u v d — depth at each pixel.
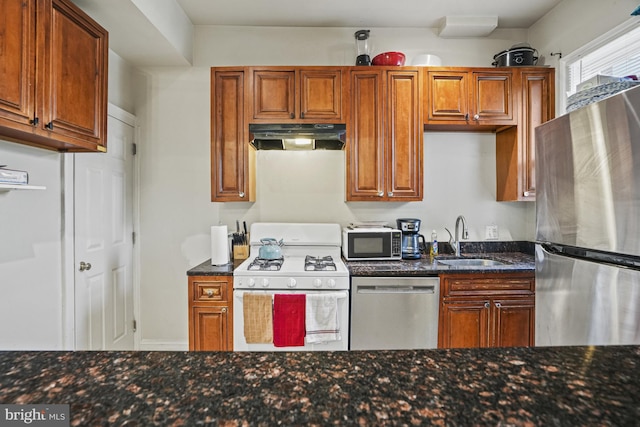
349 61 2.72
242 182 2.39
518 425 0.46
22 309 1.62
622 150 1.11
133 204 2.64
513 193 2.53
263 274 2.04
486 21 2.56
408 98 2.42
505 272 2.14
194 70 2.68
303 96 2.38
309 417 0.48
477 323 2.14
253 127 2.37
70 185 1.93
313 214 2.76
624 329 1.12
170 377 0.59
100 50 1.71
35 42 1.32
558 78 2.44
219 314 2.11
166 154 2.70
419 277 2.11
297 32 2.71
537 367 0.62
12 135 1.39
